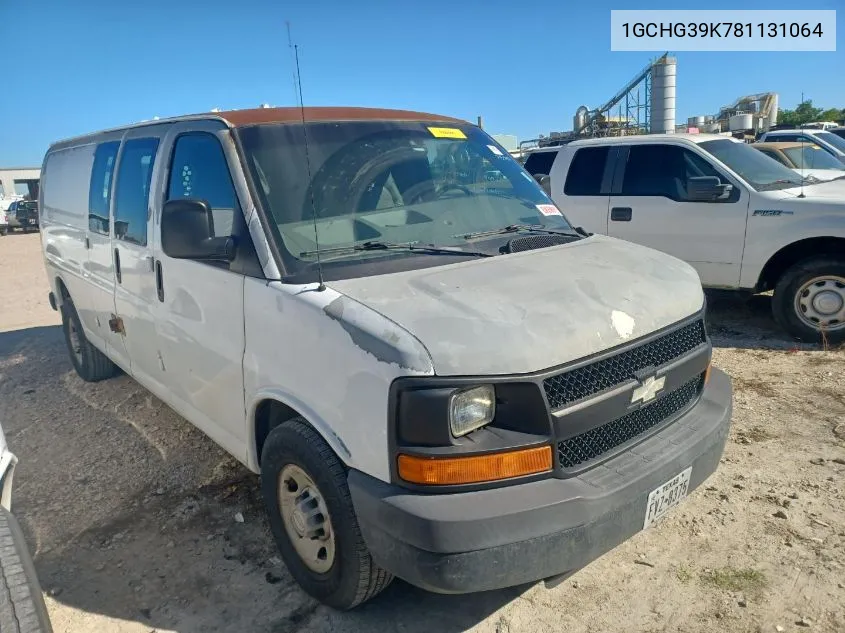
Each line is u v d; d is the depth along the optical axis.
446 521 2.20
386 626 2.87
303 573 2.99
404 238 3.20
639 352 2.70
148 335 4.12
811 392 5.16
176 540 3.57
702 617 2.84
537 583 3.09
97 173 4.90
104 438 4.93
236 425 3.29
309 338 2.63
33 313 9.82
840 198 6.23
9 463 2.57
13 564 2.25
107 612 3.04
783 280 6.45
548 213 3.91
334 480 2.59
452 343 2.30
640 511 2.54
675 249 7.11
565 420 2.38
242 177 3.11
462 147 3.93
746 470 4.01
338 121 3.55
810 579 3.04
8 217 28.53
